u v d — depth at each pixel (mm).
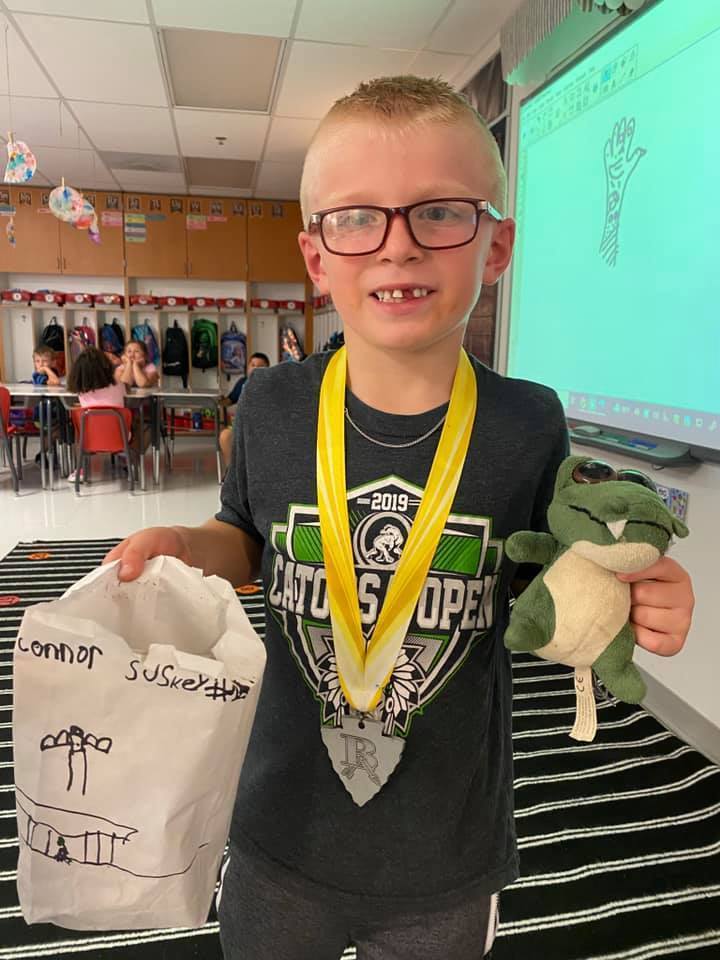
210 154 5766
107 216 7324
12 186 7152
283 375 781
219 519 804
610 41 2303
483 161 634
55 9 3246
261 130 5078
